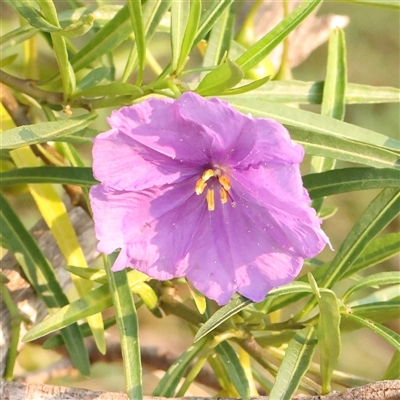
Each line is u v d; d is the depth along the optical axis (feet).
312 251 0.80
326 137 0.83
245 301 0.82
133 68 0.90
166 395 0.88
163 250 0.82
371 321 0.85
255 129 0.77
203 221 0.82
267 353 0.89
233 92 0.83
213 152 0.80
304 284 0.84
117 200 0.80
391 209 0.86
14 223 0.91
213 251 0.82
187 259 0.82
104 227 0.79
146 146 0.79
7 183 0.89
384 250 0.88
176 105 0.77
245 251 0.82
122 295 0.84
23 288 0.92
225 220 0.82
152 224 0.81
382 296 0.92
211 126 0.78
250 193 0.80
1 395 0.82
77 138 0.87
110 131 0.77
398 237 0.88
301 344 0.83
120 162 0.79
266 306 0.91
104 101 0.89
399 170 0.84
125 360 0.82
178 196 0.81
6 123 0.94
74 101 0.91
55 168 0.89
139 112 0.77
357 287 0.87
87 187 0.89
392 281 0.86
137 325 0.83
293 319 0.89
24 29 0.93
